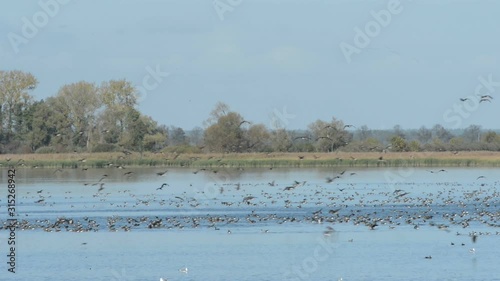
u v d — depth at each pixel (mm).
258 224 72625
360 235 66000
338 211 81250
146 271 53500
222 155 131875
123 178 131500
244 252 59312
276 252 59125
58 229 70250
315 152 134625
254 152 133125
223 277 51594
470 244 61531
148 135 138750
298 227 70625
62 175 139125
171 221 74312
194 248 60906
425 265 54125
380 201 93812
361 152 135500
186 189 111812
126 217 79000
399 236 65500
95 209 87688
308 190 108500
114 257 57875
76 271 53688
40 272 53656
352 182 121875
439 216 78688
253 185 115562
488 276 51156
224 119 129500
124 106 139625
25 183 124062
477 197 99250
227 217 77375
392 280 50375
